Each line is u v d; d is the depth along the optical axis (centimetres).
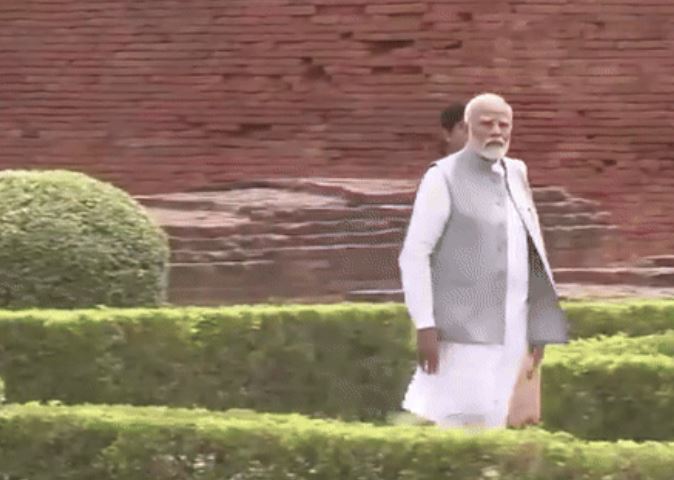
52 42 3634
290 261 2814
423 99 3534
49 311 1875
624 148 3544
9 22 3641
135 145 3609
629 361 1570
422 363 1430
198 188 3572
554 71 3541
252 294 2797
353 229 2906
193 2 3600
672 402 1559
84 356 1841
